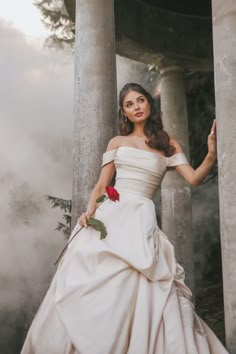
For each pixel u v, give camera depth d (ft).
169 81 34.35
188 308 10.74
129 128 12.69
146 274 10.60
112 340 9.84
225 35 13.26
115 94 20.94
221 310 39.27
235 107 12.76
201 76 50.72
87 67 20.68
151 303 10.38
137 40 32.94
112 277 10.57
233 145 12.56
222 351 10.51
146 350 9.75
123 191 11.96
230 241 12.30
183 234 31.32
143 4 33.71
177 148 12.44
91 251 10.96
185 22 35.35
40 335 10.51
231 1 13.35
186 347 9.78
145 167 11.93
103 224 11.37
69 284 10.59
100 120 20.06
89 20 21.16
